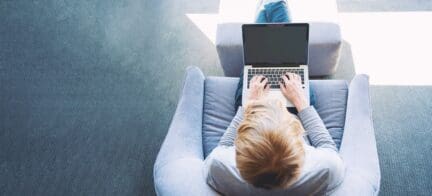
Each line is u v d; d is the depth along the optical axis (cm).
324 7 179
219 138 147
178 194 110
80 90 216
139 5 247
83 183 184
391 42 209
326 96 152
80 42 237
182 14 239
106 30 240
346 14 223
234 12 185
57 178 187
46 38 241
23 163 194
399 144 177
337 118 146
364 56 206
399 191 165
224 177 100
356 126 132
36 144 200
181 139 134
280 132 86
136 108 206
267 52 151
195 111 147
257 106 95
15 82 224
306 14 178
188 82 154
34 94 218
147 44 230
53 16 251
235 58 181
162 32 233
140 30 236
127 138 196
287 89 140
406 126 182
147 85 213
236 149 90
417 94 191
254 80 146
